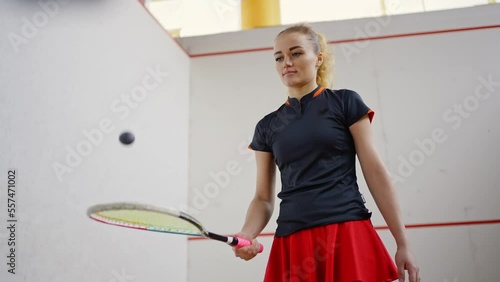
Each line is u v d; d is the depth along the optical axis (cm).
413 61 317
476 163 291
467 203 284
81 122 190
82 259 185
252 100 329
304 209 113
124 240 225
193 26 353
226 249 301
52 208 166
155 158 268
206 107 332
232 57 340
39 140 161
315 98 125
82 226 186
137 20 256
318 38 140
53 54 173
